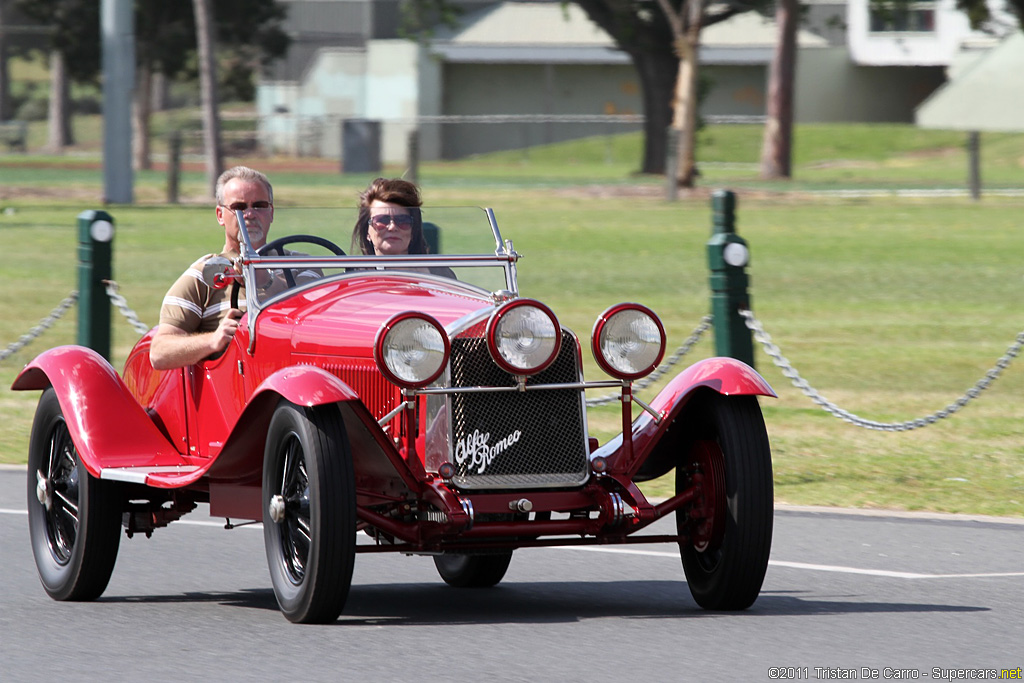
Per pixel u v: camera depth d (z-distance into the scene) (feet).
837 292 289.33
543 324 82.79
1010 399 185.37
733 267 152.76
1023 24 536.42
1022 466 142.92
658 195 529.04
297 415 81.71
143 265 321.52
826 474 139.54
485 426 84.33
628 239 383.45
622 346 86.43
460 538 83.51
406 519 86.22
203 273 93.86
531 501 84.99
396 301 89.15
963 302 275.59
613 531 86.74
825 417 171.63
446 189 547.49
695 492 88.28
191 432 98.58
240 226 93.97
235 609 91.91
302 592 83.25
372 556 111.96
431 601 94.94
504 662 76.74
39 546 99.45
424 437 84.33
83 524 94.53
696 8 545.85
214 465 87.35
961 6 613.52
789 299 279.90
